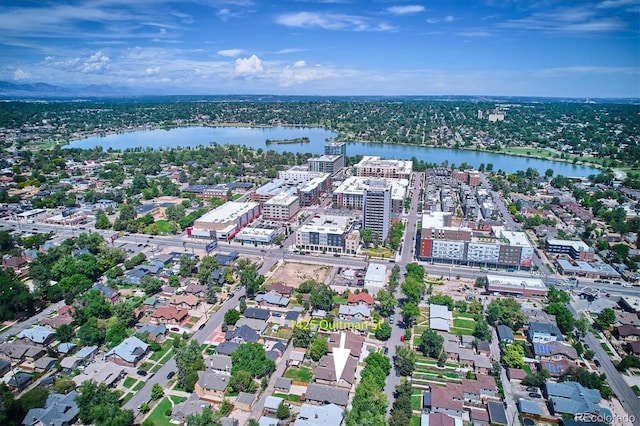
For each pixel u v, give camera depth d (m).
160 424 184.62
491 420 184.00
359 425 175.75
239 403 191.88
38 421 180.00
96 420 178.00
